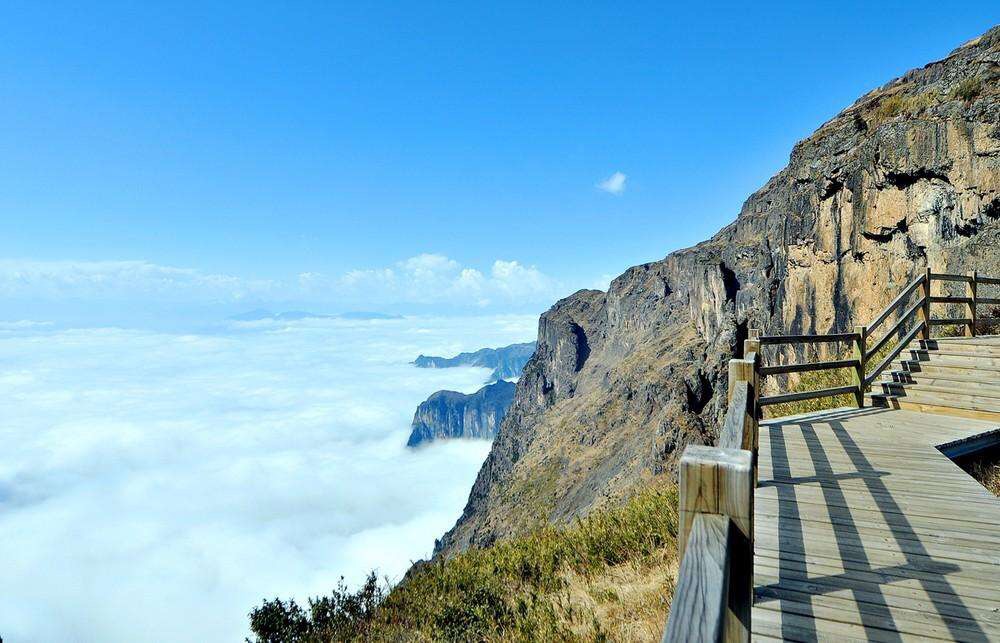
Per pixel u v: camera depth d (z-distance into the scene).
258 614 7.48
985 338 11.10
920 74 31.72
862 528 4.86
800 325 32.31
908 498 5.54
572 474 146.50
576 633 5.20
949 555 4.34
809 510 5.27
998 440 7.96
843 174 28.00
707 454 1.97
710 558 1.71
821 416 9.20
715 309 140.00
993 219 19.45
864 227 26.05
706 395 88.50
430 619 6.57
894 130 24.09
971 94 21.67
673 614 1.49
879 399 9.97
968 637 3.29
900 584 3.91
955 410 8.93
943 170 21.48
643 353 184.25
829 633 3.37
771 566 4.22
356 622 7.34
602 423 163.00
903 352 11.13
